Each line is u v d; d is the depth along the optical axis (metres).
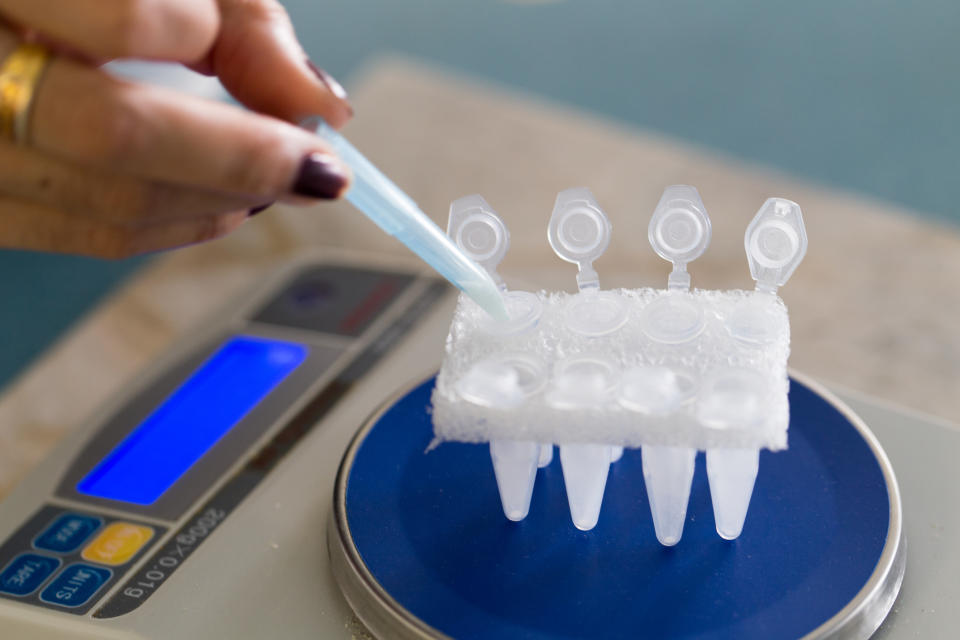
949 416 0.45
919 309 0.49
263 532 0.40
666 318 0.37
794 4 1.26
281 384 0.46
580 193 0.38
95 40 0.33
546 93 1.13
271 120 0.35
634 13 1.28
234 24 0.37
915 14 1.21
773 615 0.36
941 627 0.36
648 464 0.37
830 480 0.39
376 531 0.38
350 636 0.38
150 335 0.52
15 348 0.87
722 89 1.12
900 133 1.01
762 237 0.37
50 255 0.98
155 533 0.41
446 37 1.25
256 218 0.56
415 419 0.42
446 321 0.47
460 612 0.36
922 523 0.38
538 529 0.38
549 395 0.35
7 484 0.47
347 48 1.23
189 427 0.45
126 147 0.33
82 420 0.47
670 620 0.36
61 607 0.39
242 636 0.38
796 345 0.48
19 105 0.33
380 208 0.36
